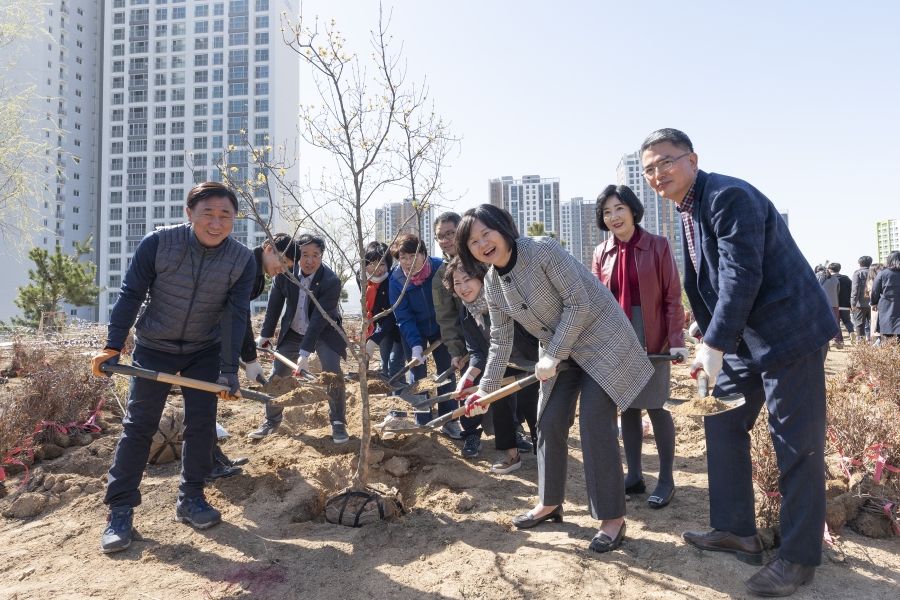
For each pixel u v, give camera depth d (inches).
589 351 113.2
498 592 97.3
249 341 154.9
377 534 120.7
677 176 106.0
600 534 112.5
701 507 133.5
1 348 321.4
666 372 137.6
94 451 169.6
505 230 110.7
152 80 2672.2
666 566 105.3
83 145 2741.1
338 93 134.3
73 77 2669.8
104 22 2812.5
